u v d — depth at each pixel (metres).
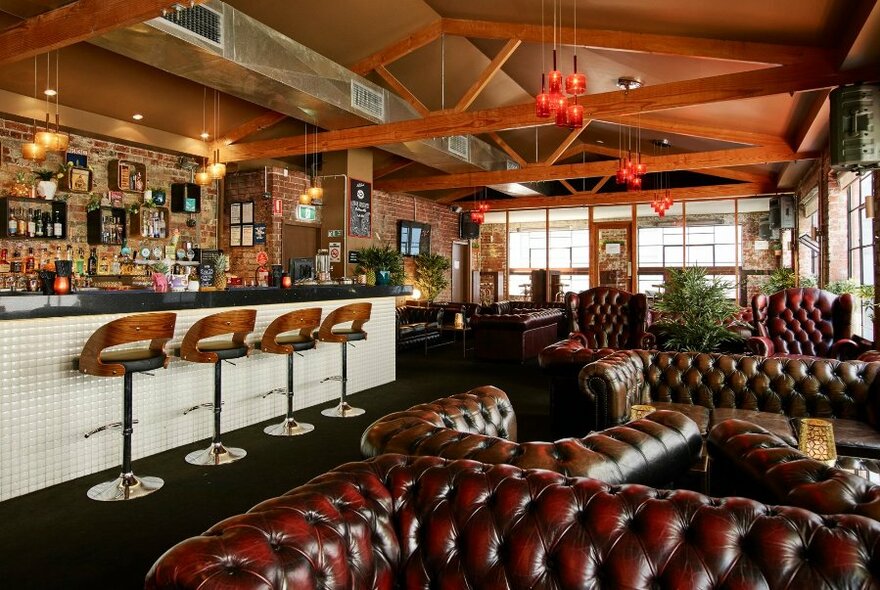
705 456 2.83
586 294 8.05
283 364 5.48
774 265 12.46
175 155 8.46
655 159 9.41
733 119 7.62
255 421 5.17
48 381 3.59
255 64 5.10
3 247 6.46
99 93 6.74
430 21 6.79
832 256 7.64
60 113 6.78
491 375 7.65
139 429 4.15
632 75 6.72
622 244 13.90
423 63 7.77
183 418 4.50
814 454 2.44
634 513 1.43
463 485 1.60
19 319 3.22
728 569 1.30
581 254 14.65
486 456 1.86
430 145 8.27
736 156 8.83
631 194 12.54
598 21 5.34
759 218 12.60
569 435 4.67
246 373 5.09
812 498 1.56
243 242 9.30
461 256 15.24
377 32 6.61
